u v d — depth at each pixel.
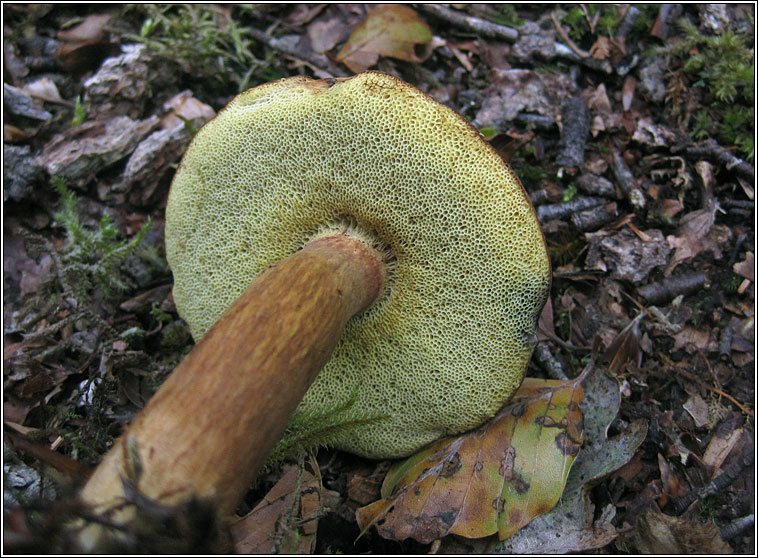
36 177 0.16
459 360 0.12
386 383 0.13
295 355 0.09
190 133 0.16
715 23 0.19
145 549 0.08
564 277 0.16
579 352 0.15
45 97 0.17
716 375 0.15
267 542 0.11
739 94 0.18
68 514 0.08
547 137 0.17
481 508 0.11
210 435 0.08
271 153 0.11
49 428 0.12
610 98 0.18
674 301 0.16
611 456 0.12
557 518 0.12
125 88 0.17
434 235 0.11
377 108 0.09
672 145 0.17
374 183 0.10
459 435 0.13
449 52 0.19
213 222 0.12
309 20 0.19
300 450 0.11
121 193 0.16
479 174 0.10
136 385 0.14
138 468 0.08
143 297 0.15
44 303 0.15
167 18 0.19
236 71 0.19
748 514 0.13
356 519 0.12
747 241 0.16
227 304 0.13
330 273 0.10
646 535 0.11
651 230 0.16
